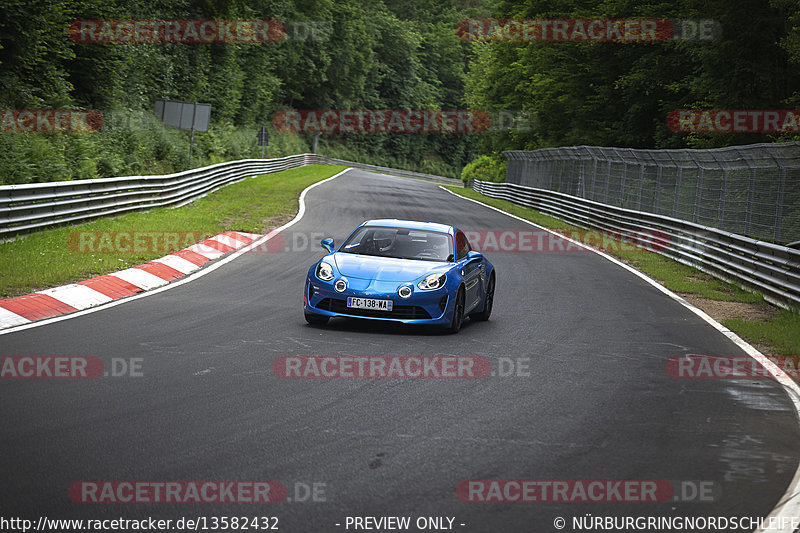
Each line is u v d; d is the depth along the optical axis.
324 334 11.70
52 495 5.39
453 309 12.30
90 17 38.00
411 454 6.59
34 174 24.56
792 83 40.00
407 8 170.25
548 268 22.12
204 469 6.03
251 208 32.94
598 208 34.66
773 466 6.70
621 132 53.16
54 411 7.28
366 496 5.62
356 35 122.88
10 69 30.11
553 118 65.56
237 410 7.64
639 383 9.61
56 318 11.71
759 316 15.57
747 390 9.47
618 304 16.34
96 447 6.38
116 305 13.09
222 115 67.00
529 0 66.31
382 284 12.12
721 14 39.06
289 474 6.00
